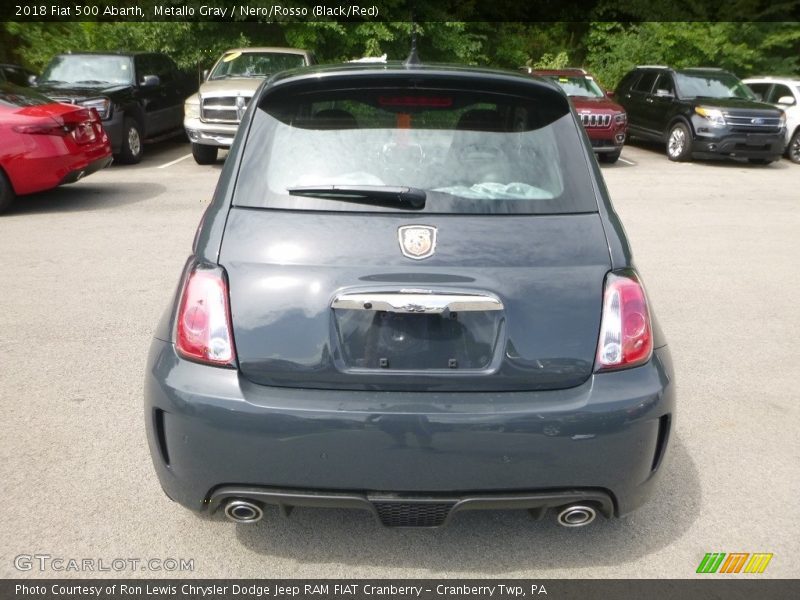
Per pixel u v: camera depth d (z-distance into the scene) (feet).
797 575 9.53
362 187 8.98
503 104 9.96
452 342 8.60
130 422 13.20
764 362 16.78
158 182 38.75
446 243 8.77
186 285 8.96
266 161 9.48
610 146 49.01
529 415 8.37
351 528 10.36
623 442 8.58
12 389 14.47
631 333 8.83
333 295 8.53
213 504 8.85
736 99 52.90
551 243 8.95
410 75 9.86
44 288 20.86
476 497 8.51
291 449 8.39
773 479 11.81
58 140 31.01
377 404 8.41
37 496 10.91
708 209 35.04
